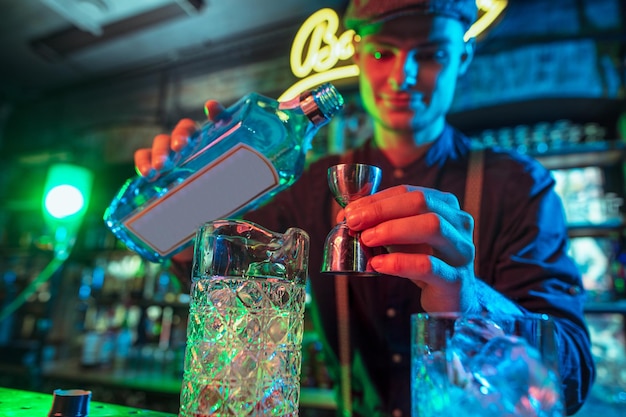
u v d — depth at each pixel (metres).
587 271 2.20
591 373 0.73
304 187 1.21
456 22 0.97
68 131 3.55
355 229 0.47
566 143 2.28
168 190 0.67
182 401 0.45
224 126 0.70
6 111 3.83
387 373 0.97
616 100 2.19
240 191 0.68
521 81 2.30
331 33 2.56
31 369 2.81
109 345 2.96
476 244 0.97
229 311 0.45
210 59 3.16
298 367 0.47
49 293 3.32
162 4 2.63
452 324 0.35
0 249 3.46
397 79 0.96
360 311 1.01
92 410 0.60
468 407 0.32
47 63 3.30
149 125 3.27
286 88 2.86
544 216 0.94
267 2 2.67
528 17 2.37
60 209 3.18
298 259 0.48
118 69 3.38
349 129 2.59
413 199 0.46
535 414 0.32
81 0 2.53
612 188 2.25
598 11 2.26
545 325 0.35
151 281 3.02
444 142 1.12
